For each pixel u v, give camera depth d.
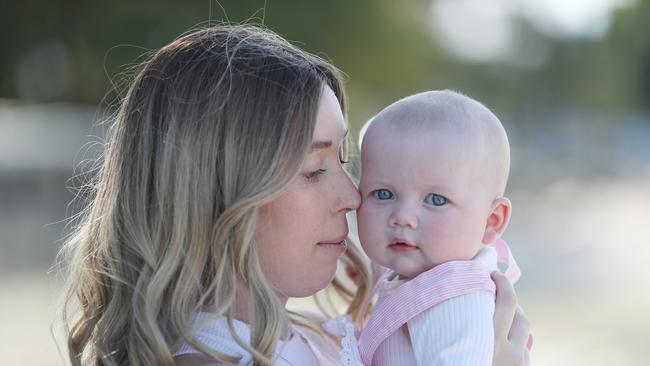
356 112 28.23
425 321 2.70
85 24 20.02
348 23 22.17
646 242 16.69
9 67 20.81
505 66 63.56
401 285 2.79
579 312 10.77
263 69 2.58
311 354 2.68
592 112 69.38
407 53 26.20
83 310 2.79
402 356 2.77
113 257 2.63
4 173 22.80
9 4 20.09
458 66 48.84
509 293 2.78
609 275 13.24
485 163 2.75
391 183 2.77
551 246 16.02
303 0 20.95
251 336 2.48
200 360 2.46
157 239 2.56
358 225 2.88
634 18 70.44
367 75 24.27
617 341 9.39
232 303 2.50
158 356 2.44
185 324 2.47
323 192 2.68
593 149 48.31
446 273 2.69
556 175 33.69
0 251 13.11
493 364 2.70
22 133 33.81
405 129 2.78
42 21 20.23
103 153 3.17
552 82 68.75
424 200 2.75
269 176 2.50
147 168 2.59
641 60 70.06
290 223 2.63
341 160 3.02
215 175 2.53
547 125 61.31
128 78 3.30
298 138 2.53
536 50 70.00
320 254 2.72
